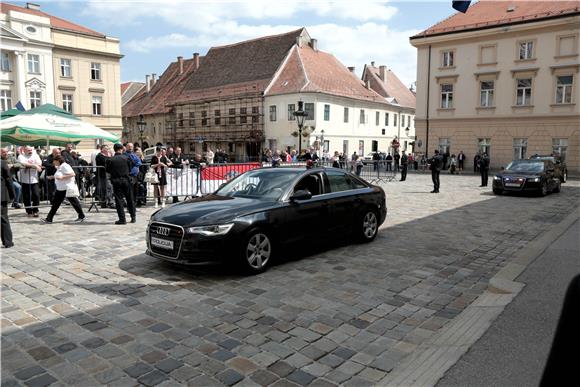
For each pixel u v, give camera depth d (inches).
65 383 137.5
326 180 306.8
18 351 158.1
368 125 2208.4
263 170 308.0
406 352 159.6
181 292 221.1
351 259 286.2
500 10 1487.5
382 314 195.3
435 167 736.3
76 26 1847.9
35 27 1640.0
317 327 180.7
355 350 161.0
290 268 264.8
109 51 1876.2
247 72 2214.6
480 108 1455.5
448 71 1513.3
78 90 1796.3
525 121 1378.0
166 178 538.0
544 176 695.1
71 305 203.0
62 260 280.2
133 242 331.6
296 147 1911.9
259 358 153.9
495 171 1439.5
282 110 1957.4
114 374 142.6
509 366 146.3
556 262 274.8
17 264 270.8
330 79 2071.9
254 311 196.9
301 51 2122.3
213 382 138.1
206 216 243.8
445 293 224.1
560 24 1286.9
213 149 2285.9
